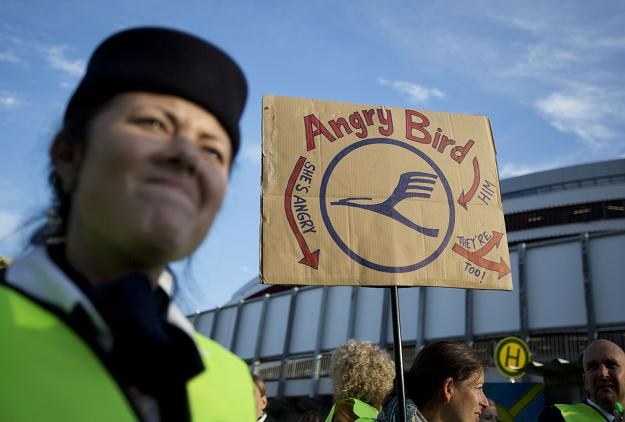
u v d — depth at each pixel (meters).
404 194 3.20
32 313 0.86
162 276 1.11
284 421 21.14
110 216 0.90
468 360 2.95
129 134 0.93
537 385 6.51
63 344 0.85
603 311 16.14
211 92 1.01
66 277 0.90
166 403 0.99
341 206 3.11
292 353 21.39
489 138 3.44
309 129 3.18
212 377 1.23
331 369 3.96
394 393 3.06
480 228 3.26
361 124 3.26
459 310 17.98
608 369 4.11
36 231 1.06
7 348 0.81
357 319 20.02
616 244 16.56
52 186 1.08
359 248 3.06
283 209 3.04
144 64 0.97
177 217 0.92
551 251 17.64
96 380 0.84
